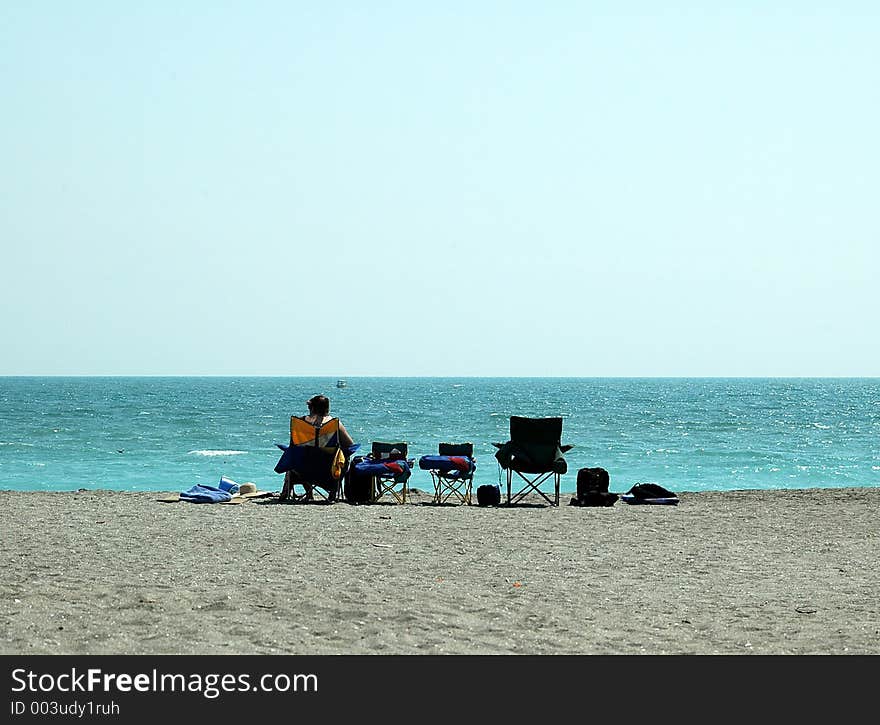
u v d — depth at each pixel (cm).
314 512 5019
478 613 2722
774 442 15825
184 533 4134
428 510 5206
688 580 3247
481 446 13950
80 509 5019
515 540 4100
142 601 2766
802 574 3378
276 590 2956
